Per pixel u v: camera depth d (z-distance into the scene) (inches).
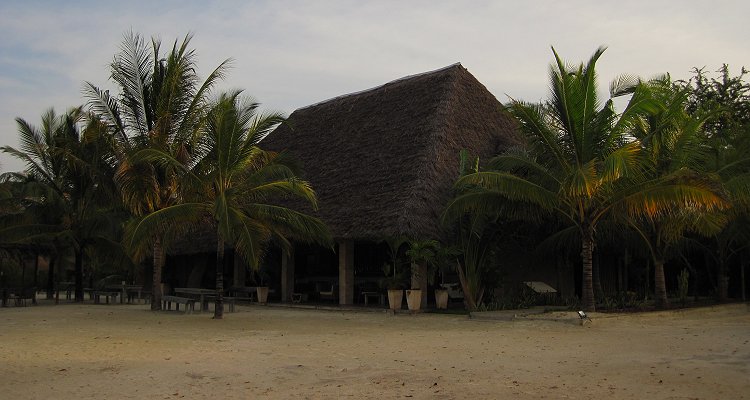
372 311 753.6
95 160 806.5
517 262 858.8
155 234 658.2
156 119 743.1
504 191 615.5
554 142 631.8
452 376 320.8
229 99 641.6
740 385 291.3
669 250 835.4
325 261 988.6
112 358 386.0
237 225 636.7
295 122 1176.2
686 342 445.4
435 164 780.6
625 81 646.5
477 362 366.0
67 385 303.7
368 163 867.4
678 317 681.0
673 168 665.6
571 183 584.4
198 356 393.7
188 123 733.3
